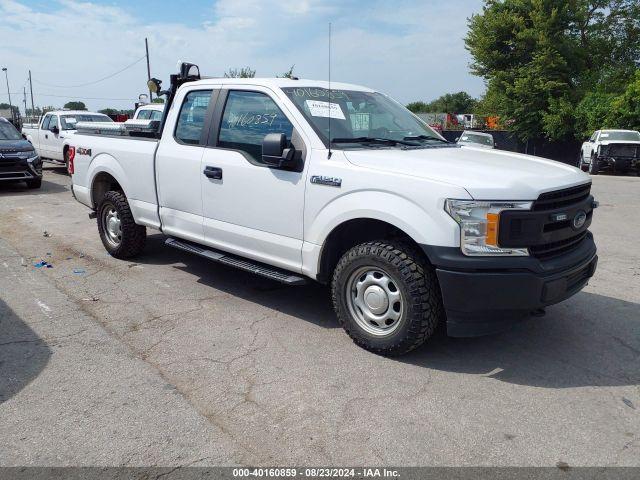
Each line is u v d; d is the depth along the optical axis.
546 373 3.94
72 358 4.08
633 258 7.12
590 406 3.50
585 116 29.11
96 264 6.54
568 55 31.19
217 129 5.22
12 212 10.01
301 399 3.55
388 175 3.96
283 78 5.16
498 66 33.34
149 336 4.49
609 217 10.16
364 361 4.09
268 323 4.79
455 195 3.65
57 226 8.78
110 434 3.16
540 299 3.72
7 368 3.92
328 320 4.88
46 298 5.34
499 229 3.64
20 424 3.25
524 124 32.75
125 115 21.62
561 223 3.95
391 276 3.97
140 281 5.91
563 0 30.78
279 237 4.68
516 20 31.36
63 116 16.36
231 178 4.96
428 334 3.99
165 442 3.09
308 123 4.53
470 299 3.69
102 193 6.99
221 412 3.39
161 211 5.83
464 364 4.07
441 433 3.20
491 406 3.49
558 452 3.03
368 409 3.44
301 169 4.45
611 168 20.27
